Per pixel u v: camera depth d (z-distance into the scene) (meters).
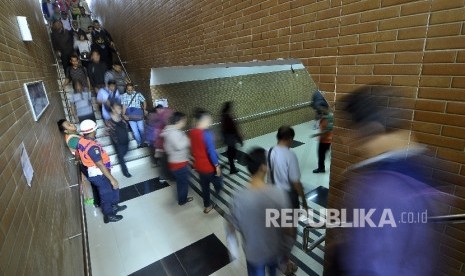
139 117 5.33
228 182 4.56
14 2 2.90
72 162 4.41
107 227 3.49
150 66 5.19
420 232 0.92
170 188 4.45
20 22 2.79
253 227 1.77
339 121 1.83
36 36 4.26
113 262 2.89
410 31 1.38
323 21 1.79
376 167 1.02
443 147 1.36
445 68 1.28
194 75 6.05
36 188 1.67
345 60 1.71
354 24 1.62
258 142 6.76
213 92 6.61
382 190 0.95
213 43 3.02
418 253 0.92
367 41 1.57
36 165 1.84
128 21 5.89
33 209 1.47
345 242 1.09
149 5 4.54
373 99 1.16
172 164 3.73
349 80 1.71
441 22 1.26
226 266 2.74
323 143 4.38
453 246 1.43
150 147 5.29
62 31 6.36
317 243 2.24
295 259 2.73
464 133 1.27
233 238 2.71
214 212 3.71
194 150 3.50
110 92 4.89
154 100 5.58
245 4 2.43
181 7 3.53
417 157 1.05
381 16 1.48
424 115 1.40
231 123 4.70
